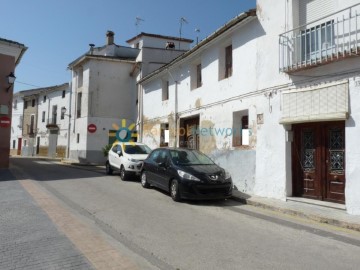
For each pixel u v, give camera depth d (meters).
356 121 8.47
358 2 8.68
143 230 6.96
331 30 9.10
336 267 5.14
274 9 11.17
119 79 28.94
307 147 10.23
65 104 36.38
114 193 11.48
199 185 10.06
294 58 10.29
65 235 6.21
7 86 18.94
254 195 11.47
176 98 18.53
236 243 6.24
